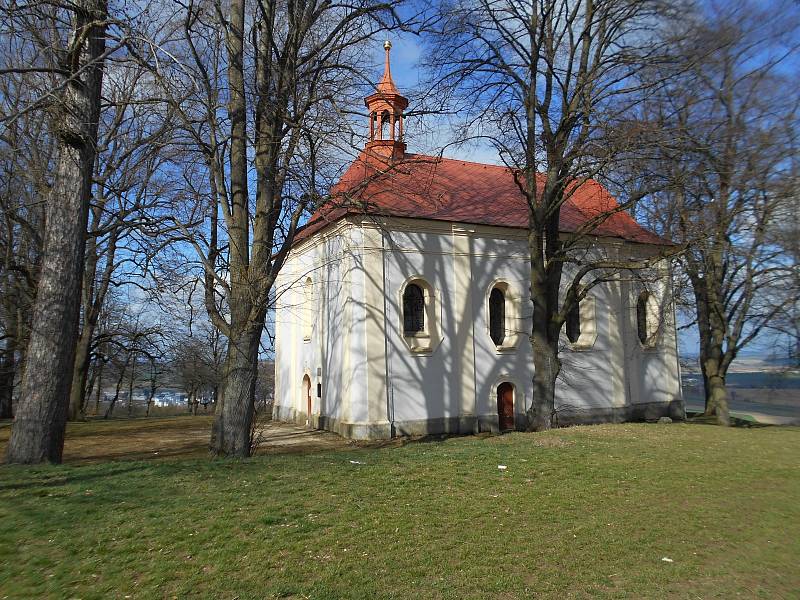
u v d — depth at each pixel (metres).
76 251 10.56
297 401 24.66
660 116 15.27
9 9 9.39
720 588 5.66
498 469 10.19
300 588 5.26
